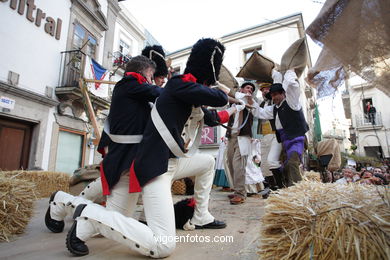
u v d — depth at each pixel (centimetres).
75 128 865
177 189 441
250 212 250
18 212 173
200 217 184
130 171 134
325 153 675
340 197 108
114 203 141
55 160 781
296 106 263
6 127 666
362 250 82
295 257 93
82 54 868
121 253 136
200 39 162
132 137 144
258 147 413
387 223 84
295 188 133
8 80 639
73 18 862
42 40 740
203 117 168
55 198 174
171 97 141
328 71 133
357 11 103
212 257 129
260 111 308
